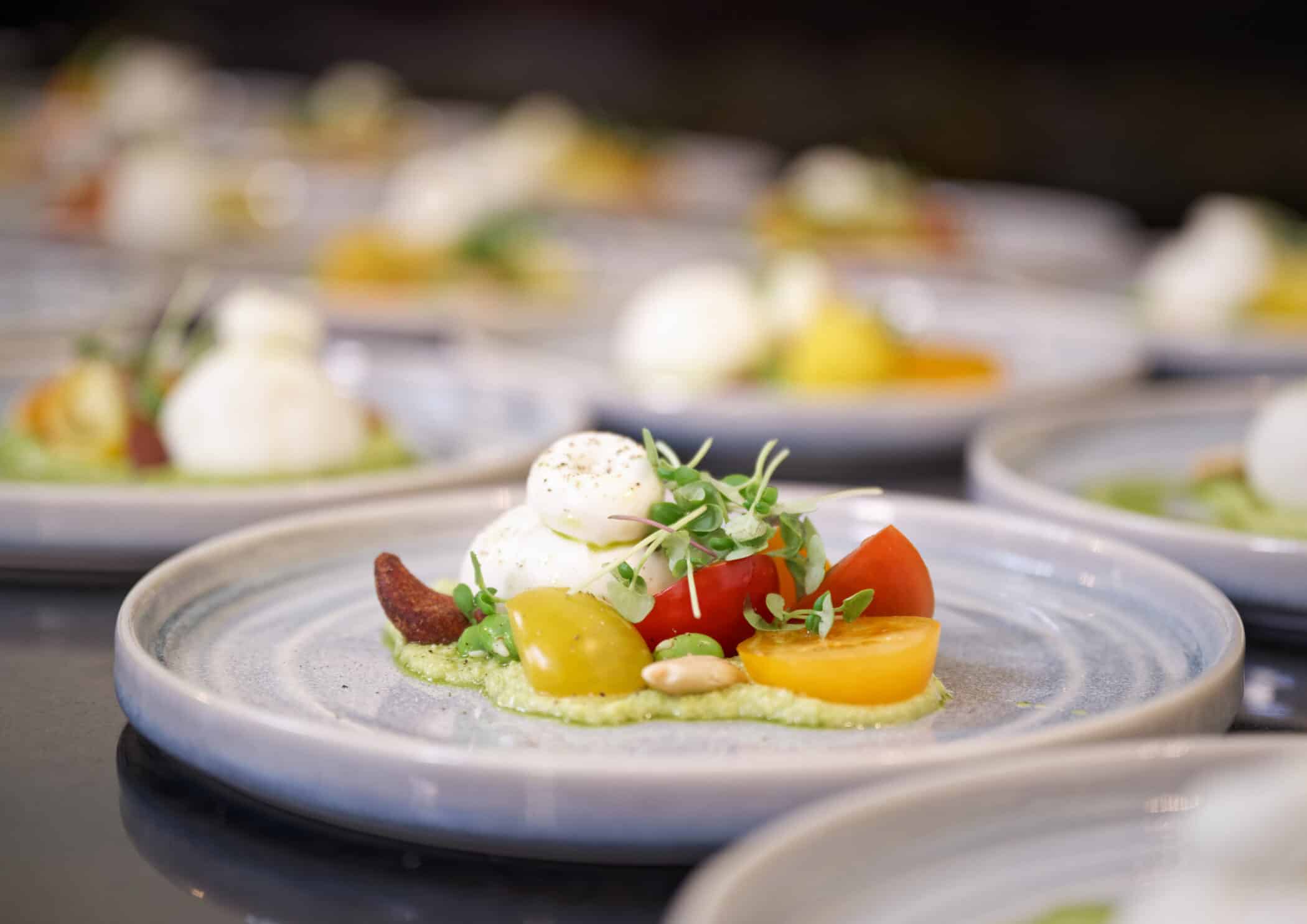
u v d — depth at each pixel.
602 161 5.67
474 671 1.25
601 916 0.96
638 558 1.33
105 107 6.74
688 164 6.31
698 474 1.35
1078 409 2.13
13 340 2.54
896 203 4.45
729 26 8.07
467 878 1.01
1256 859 0.72
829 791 0.95
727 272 2.94
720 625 1.27
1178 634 1.33
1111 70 6.77
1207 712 1.09
